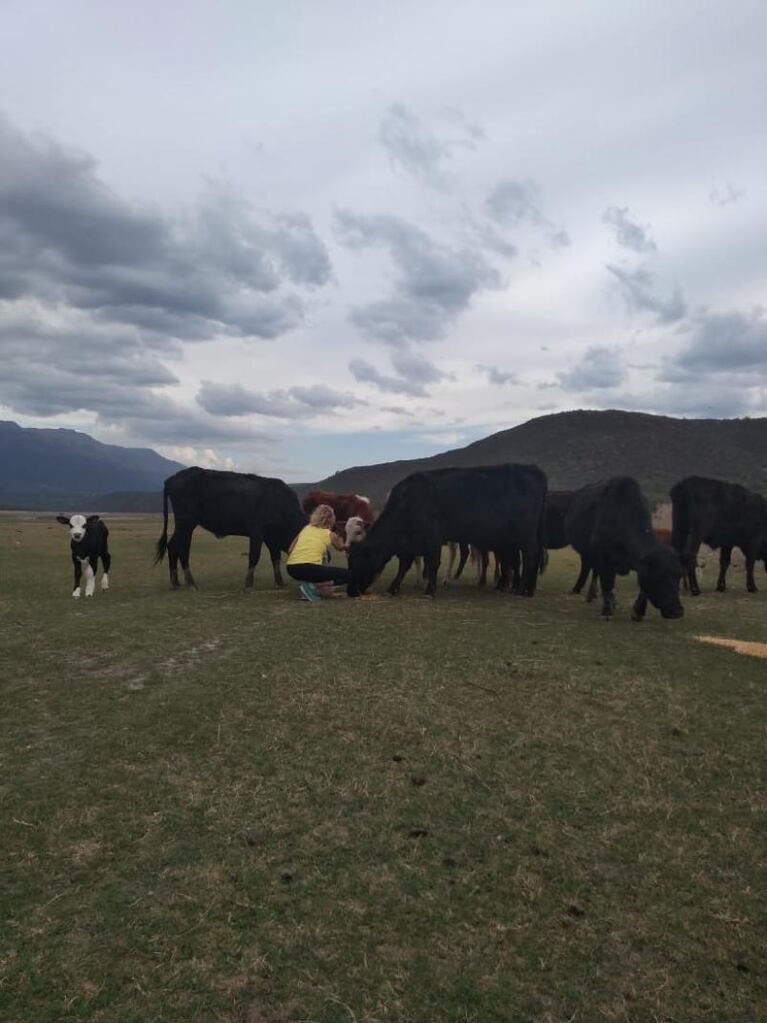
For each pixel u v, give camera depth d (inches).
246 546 875.4
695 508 457.7
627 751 177.6
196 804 146.6
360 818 142.2
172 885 118.9
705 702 213.6
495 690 220.2
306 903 114.7
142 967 99.8
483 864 127.4
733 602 423.2
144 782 156.6
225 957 102.1
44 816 141.2
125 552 761.0
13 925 108.2
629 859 130.3
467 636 295.3
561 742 181.9
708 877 125.1
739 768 169.5
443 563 670.5
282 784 156.2
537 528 424.5
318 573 402.9
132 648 270.7
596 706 208.5
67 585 464.8
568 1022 92.1
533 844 134.3
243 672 236.1
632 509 341.4
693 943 108.1
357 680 227.0
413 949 105.0
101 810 143.7
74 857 127.0
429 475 420.2
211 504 437.7
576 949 106.0
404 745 178.1
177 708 201.9
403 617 338.0
